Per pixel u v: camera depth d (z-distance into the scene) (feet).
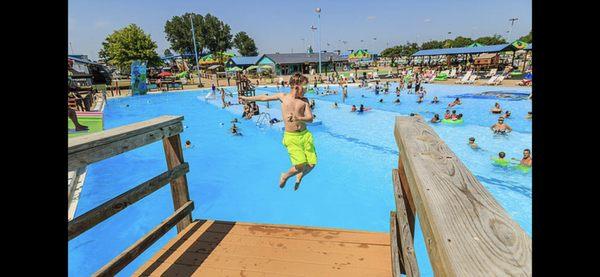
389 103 81.87
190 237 12.75
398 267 7.73
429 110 70.74
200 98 103.14
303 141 14.67
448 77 129.70
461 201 4.09
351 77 136.98
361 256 11.07
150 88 121.60
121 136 9.47
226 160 44.29
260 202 31.58
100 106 84.99
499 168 36.17
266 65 191.83
